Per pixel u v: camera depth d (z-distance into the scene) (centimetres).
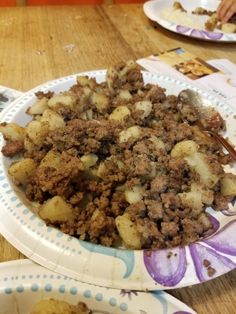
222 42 50
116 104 33
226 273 22
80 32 52
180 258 21
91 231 23
